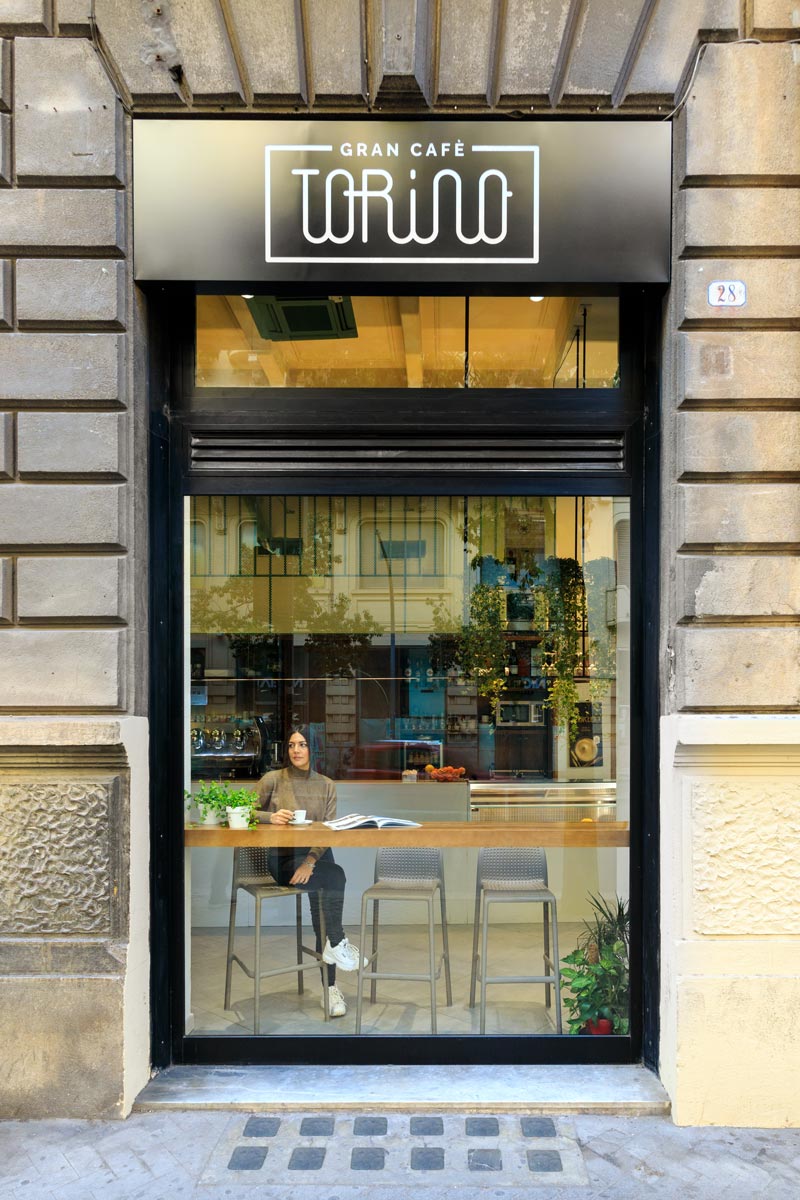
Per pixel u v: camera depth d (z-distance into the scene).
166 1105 3.79
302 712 4.53
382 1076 4.03
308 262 3.98
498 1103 3.78
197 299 4.29
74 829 3.80
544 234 3.98
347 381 4.29
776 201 3.86
